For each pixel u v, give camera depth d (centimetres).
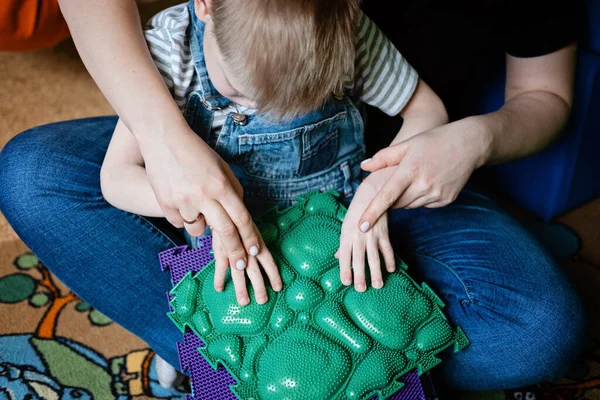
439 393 97
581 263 128
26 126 141
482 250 91
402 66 89
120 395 101
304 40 68
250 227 72
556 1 96
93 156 93
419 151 80
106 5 80
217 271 76
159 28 84
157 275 92
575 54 103
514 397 104
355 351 76
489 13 101
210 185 71
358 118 91
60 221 88
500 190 145
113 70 76
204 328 77
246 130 84
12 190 89
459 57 108
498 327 85
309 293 77
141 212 82
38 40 122
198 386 78
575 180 133
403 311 78
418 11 101
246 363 75
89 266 90
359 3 74
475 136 84
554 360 86
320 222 84
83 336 110
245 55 69
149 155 72
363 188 82
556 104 99
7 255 122
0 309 112
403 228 97
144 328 95
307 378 73
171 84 82
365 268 82
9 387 100
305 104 73
